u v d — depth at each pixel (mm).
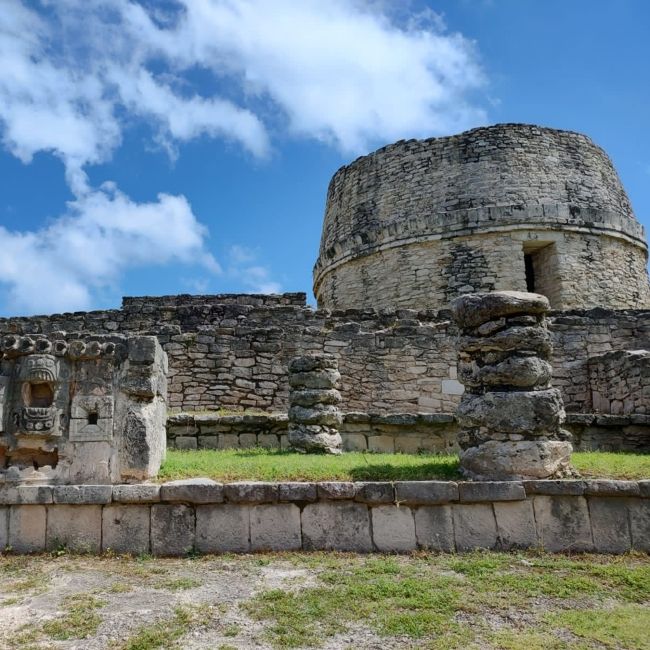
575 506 6590
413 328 14570
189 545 6422
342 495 6523
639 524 6543
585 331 15234
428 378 14320
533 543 6469
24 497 6520
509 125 20812
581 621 4801
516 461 7008
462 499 6527
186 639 4445
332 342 14344
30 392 7168
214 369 13914
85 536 6477
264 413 12977
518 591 5391
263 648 4316
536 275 20797
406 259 20594
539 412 7176
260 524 6496
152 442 7375
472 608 5000
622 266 20688
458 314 7938
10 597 5254
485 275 19578
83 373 7297
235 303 19875
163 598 5203
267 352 14109
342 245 22266
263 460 8523
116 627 4633
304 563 6055
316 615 4848
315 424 10250
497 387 7410
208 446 11188
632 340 15180
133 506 6531
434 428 11594
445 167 20891
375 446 11406
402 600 5117
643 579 5688
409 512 6535
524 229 19719
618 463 8266
